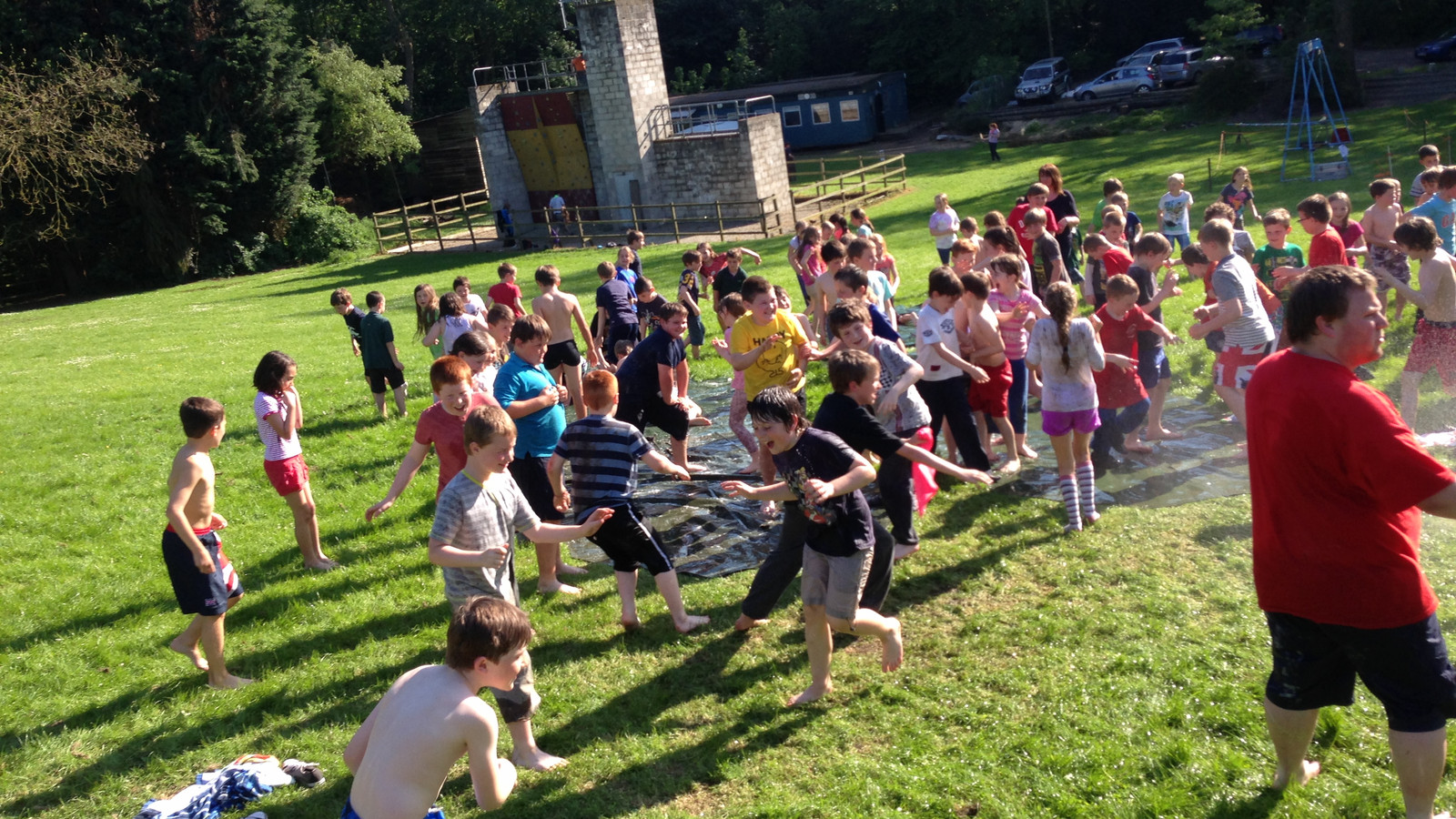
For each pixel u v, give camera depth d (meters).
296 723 5.74
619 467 6.10
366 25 56.00
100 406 14.66
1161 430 8.46
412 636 6.68
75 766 5.44
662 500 8.55
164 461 11.60
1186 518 7.00
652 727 5.32
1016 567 6.61
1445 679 3.67
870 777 4.67
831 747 4.98
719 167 34.06
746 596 6.17
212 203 38.09
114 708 6.02
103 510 9.96
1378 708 4.71
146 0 35.66
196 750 5.52
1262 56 44.62
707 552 7.48
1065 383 6.84
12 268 39.03
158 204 37.50
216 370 17.28
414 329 20.28
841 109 50.44
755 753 5.01
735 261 13.31
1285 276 8.47
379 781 3.49
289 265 40.78
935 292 7.50
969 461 7.81
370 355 12.07
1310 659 3.91
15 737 5.73
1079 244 16.30
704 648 6.09
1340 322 3.63
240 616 7.17
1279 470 3.78
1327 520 3.69
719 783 4.83
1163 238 8.38
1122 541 6.76
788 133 51.91
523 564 7.57
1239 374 7.66
